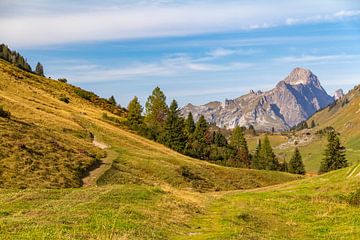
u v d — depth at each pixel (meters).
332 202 41.44
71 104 153.62
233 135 177.62
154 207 33.50
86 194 36.47
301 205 41.16
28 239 18.98
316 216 35.94
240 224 31.56
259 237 27.17
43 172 54.94
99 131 109.94
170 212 33.12
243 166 152.50
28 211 28.20
